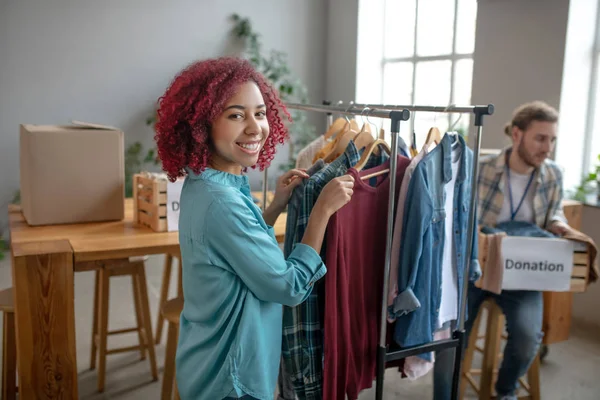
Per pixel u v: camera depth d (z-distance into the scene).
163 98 1.38
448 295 1.89
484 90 4.22
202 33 5.81
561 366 3.15
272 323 1.46
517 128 2.55
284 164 6.21
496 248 2.39
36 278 2.02
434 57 5.20
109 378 2.92
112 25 5.46
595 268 2.45
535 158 2.52
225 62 1.36
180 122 1.35
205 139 1.34
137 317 2.98
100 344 2.74
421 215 1.65
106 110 5.56
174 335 2.39
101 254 2.09
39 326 2.04
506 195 2.66
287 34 6.19
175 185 2.40
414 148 2.01
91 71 5.45
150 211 2.44
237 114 1.33
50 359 2.08
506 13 3.99
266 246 1.31
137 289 2.95
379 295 1.79
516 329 2.45
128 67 5.57
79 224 2.52
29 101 5.27
